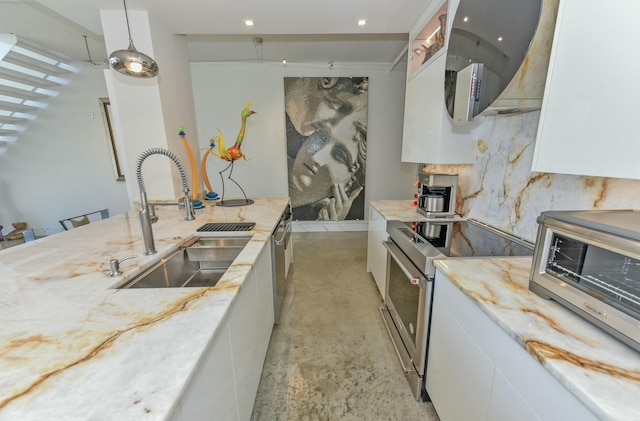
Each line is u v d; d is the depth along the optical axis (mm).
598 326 680
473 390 970
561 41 821
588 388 548
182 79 2533
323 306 2377
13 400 498
